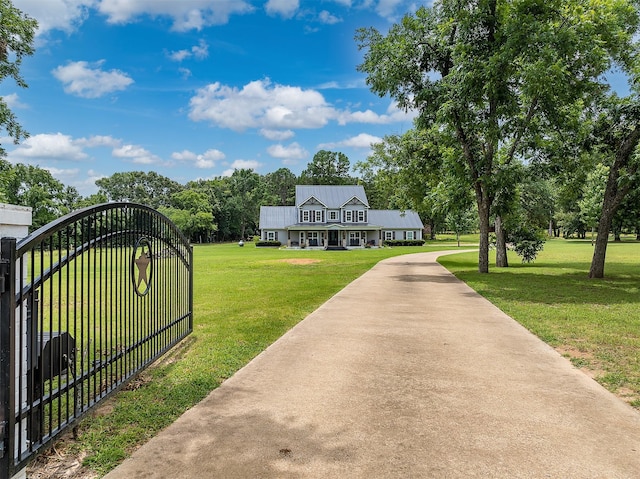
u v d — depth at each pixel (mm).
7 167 23562
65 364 4125
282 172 111500
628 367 5598
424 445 3502
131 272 5148
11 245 2861
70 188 59219
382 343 6836
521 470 3133
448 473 3090
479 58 14875
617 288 14023
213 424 3895
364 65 17469
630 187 16453
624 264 24109
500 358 6020
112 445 3506
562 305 10594
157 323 6117
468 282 15805
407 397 4547
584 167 19188
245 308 10312
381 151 27984
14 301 2881
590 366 5656
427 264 25594
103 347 6617
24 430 3227
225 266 25234
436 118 16453
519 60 14336
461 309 10031
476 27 15289
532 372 5402
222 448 3451
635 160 14898
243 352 6363
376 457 3311
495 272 20047
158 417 4047
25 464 2959
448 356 6109
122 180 102000
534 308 10133
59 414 3479
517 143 18188
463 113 16109
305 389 4785
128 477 3039
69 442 3576
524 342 6918
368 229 58219
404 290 13562
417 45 17109
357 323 8406
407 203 28016
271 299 11773
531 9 14016
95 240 4281
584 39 13938
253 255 38250
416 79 17359
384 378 5156
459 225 55812
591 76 15547
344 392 4691
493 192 17406
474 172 18469
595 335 7324
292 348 6539
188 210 77812
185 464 3207
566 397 4562
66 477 3066
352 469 3139
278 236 62000
